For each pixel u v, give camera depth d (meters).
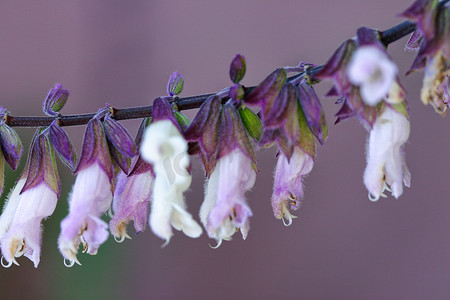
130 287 0.81
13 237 0.44
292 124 0.42
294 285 0.81
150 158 0.41
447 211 0.78
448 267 0.77
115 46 0.85
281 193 0.44
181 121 0.44
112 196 0.44
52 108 0.45
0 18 0.86
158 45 0.85
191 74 0.84
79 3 0.86
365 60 0.40
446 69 0.41
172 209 0.42
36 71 0.86
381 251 0.79
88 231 0.43
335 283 0.80
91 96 0.85
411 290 0.78
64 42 0.86
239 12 0.84
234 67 0.43
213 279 0.82
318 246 0.81
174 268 0.83
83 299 0.77
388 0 0.79
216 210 0.43
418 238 0.79
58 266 0.77
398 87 0.41
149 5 0.85
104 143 0.44
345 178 0.81
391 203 0.80
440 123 0.78
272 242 0.82
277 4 0.83
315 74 0.42
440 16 0.41
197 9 0.84
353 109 0.41
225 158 0.43
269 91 0.43
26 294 0.77
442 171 0.78
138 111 0.44
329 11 0.81
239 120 0.43
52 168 0.44
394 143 0.42
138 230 0.44
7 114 0.45
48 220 0.73
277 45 0.82
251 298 0.82
